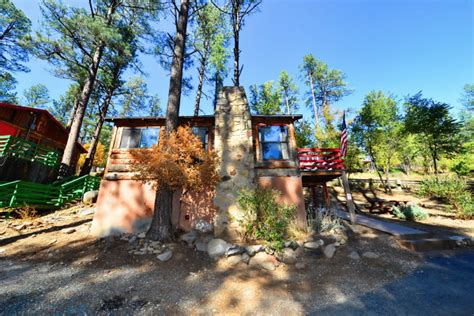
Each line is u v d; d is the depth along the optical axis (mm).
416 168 32250
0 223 7348
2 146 10703
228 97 9055
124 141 8914
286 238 6520
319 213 8438
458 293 3852
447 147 16484
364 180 21750
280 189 8141
